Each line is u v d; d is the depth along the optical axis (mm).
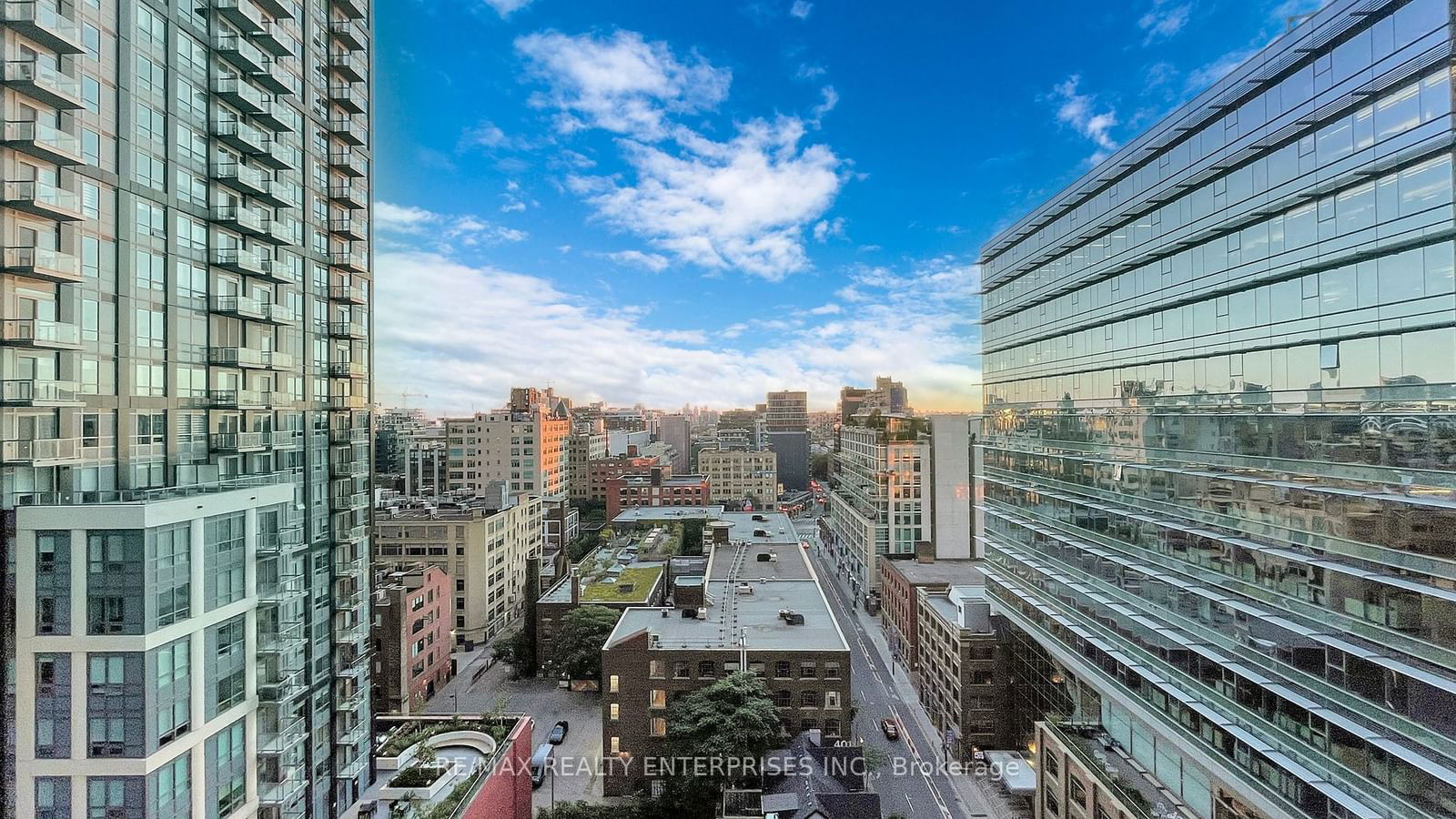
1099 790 36812
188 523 26453
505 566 90375
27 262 23188
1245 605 29750
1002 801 47844
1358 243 25047
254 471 33750
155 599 24641
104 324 26062
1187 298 34781
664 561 89062
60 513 24234
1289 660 27203
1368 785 23688
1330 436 26031
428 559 82750
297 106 37188
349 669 39531
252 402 32906
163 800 24922
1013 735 53156
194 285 30375
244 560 29781
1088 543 42906
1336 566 25156
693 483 160875
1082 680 44094
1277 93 28688
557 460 152375
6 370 23281
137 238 27531
